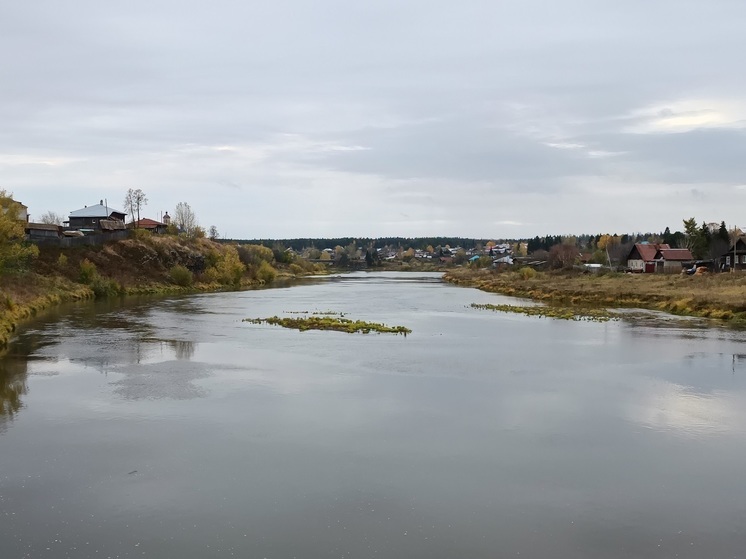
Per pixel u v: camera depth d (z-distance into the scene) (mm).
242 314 57875
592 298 68312
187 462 18250
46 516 14883
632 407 24156
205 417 22562
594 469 17906
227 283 106438
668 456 18938
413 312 60719
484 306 66250
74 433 20703
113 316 54719
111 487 16516
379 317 56000
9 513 15016
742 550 13500
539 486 16719
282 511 15203
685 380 28672
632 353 35625
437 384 27906
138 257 94875
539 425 21922
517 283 97375
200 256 108750
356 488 16531
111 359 33375
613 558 13172
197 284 99000
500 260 186500
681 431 21281
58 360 33000
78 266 82188
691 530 14367
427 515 15047
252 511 15203
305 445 19719
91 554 13172
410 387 27328
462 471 17734
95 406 23891
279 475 17344
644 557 13211
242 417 22594
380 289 103188
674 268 98312
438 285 118188
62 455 18734
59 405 24016
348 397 25531
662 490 16516
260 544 13648
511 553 13328
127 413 22984
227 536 13977
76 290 73312
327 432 21016
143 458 18531
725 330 44812
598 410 23781
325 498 15938
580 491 16438
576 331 45031
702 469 17938
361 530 14289
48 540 13742
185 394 25797
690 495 16219
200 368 31094
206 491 16297
